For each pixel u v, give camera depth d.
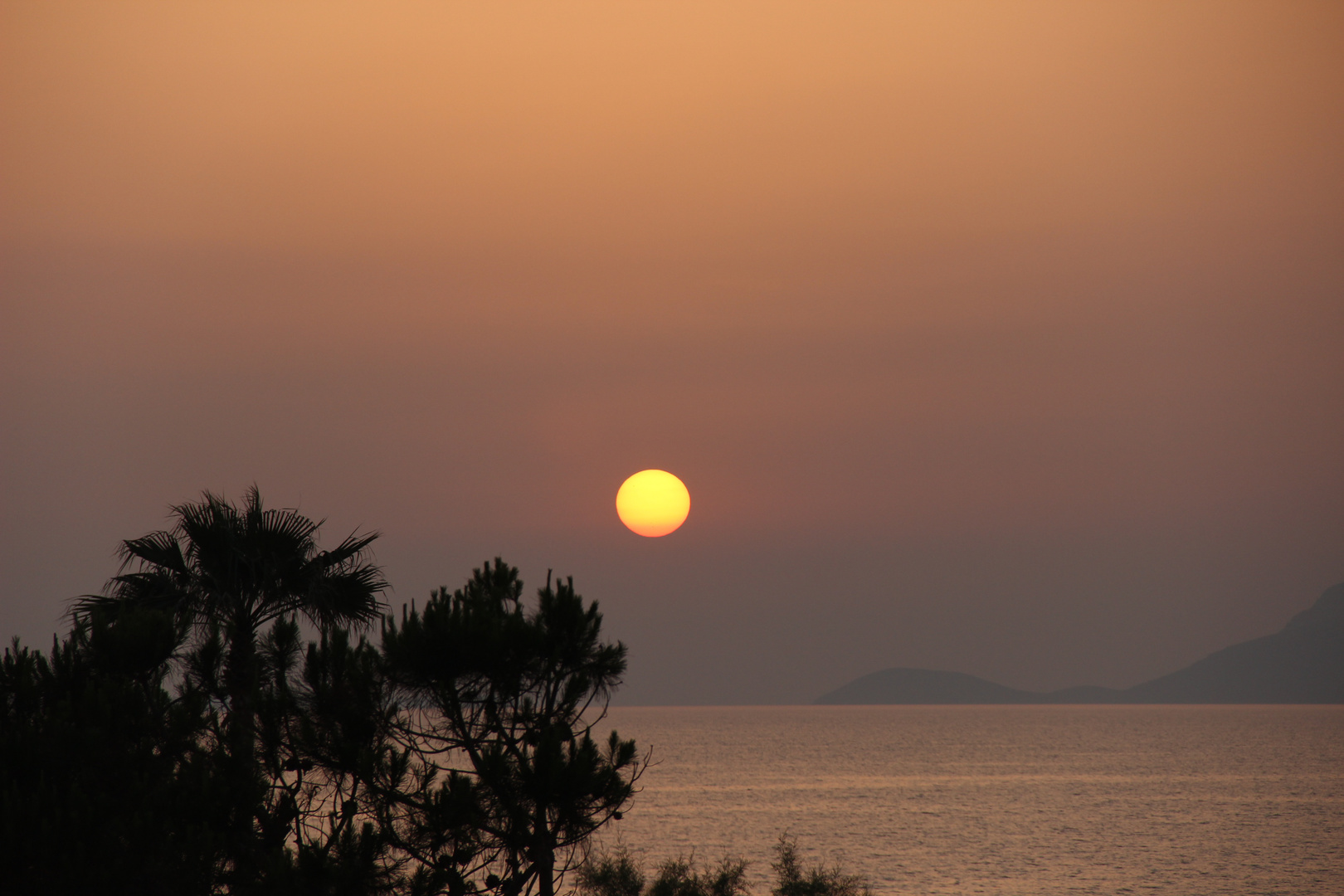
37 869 40.56
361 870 43.75
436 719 49.50
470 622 48.28
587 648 51.41
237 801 44.66
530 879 48.78
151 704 49.47
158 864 41.03
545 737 46.59
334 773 48.25
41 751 45.34
